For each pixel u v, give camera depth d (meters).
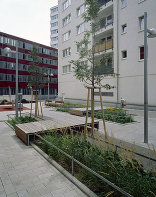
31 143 6.21
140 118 11.55
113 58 20.27
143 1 16.61
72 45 27.77
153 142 6.22
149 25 16.17
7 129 8.87
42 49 45.94
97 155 3.70
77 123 7.57
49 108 19.52
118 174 2.85
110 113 12.31
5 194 3.11
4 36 37.84
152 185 2.58
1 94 37.41
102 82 21.20
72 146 4.51
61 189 3.28
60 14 31.55
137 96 17.17
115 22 19.62
